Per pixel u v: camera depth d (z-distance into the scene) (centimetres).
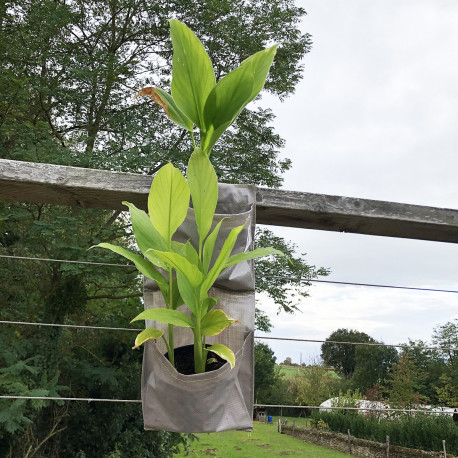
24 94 657
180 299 142
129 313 788
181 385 133
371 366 2248
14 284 685
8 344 604
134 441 734
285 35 884
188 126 150
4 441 644
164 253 122
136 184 156
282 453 1229
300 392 1919
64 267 573
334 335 2912
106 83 750
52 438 689
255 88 145
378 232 187
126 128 721
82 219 612
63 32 786
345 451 1329
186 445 784
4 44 691
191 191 136
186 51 139
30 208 651
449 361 1833
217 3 809
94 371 690
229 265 136
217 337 150
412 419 1177
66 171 151
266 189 164
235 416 140
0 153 654
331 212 167
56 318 664
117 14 864
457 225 178
